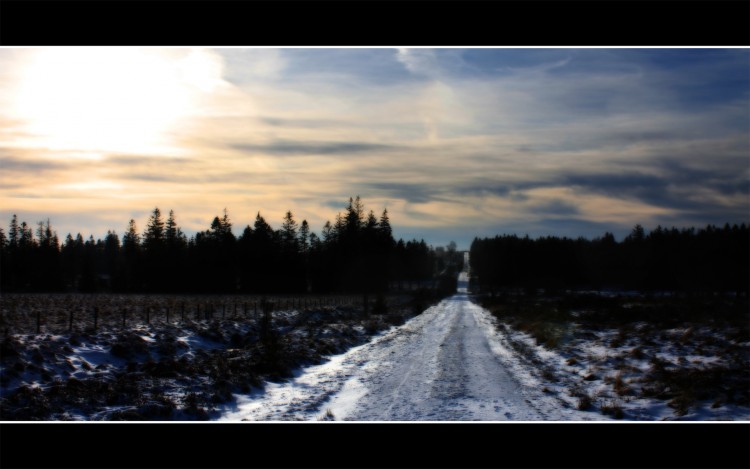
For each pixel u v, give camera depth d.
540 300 67.12
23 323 22.59
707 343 18.36
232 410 11.90
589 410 11.72
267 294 83.75
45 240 91.50
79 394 11.55
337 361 19.86
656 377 14.07
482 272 136.00
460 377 15.81
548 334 24.95
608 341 21.83
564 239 113.50
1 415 10.05
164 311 34.69
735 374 13.59
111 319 27.20
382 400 12.83
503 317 43.19
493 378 15.66
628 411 11.49
